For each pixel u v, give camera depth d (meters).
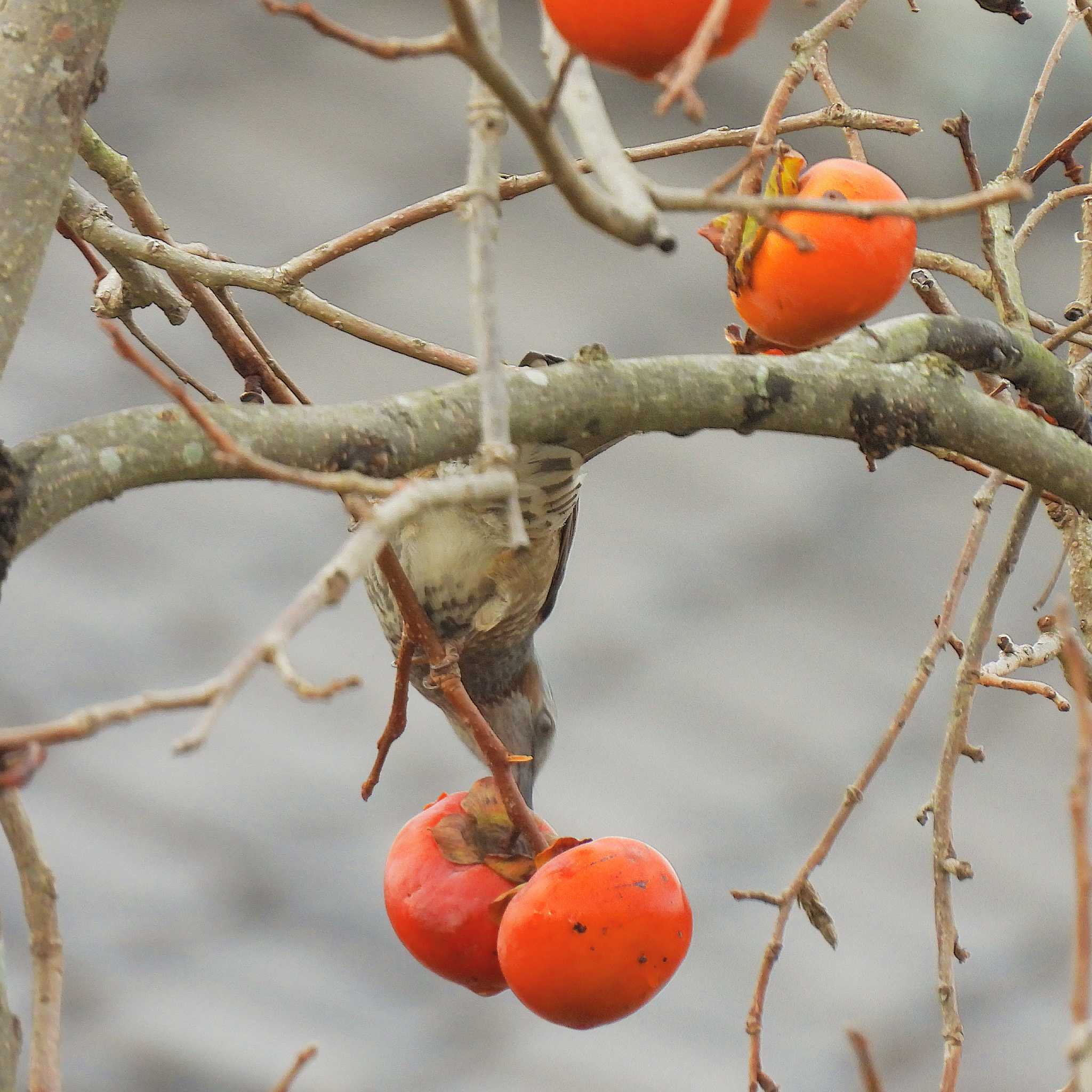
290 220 13.11
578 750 11.36
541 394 4.16
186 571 12.06
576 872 4.20
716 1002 10.38
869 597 12.99
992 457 4.64
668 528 13.38
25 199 3.83
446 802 4.71
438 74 15.12
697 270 14.15
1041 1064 10.12
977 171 5.01
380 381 12.34
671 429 4.32
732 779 11.35
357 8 15.62
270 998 9.79
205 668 11.20
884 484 14.27
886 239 4.04
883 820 11.59
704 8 3.05
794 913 11.01
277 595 11.94
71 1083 8.92
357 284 12.97
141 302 5.36
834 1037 10.09
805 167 4.23
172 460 3.77
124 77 14.35
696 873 10.79
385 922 10.54
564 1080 9.61
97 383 11.93
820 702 12.13
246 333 5.21
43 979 3.89
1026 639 12.70
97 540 12.28
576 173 2.96
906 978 10.74
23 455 3.63
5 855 10.54
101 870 10.38
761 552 13.24
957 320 4.72
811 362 4.43
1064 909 11.39
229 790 11.14
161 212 12.80
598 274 13.86
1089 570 5.35
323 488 2.93
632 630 12.34
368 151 13.99
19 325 3.82
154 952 9.94
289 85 14.55
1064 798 12.16
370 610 12.55
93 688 10.91
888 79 15.77
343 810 11.10
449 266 13.36
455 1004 10.15
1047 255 14.97
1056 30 15.62
